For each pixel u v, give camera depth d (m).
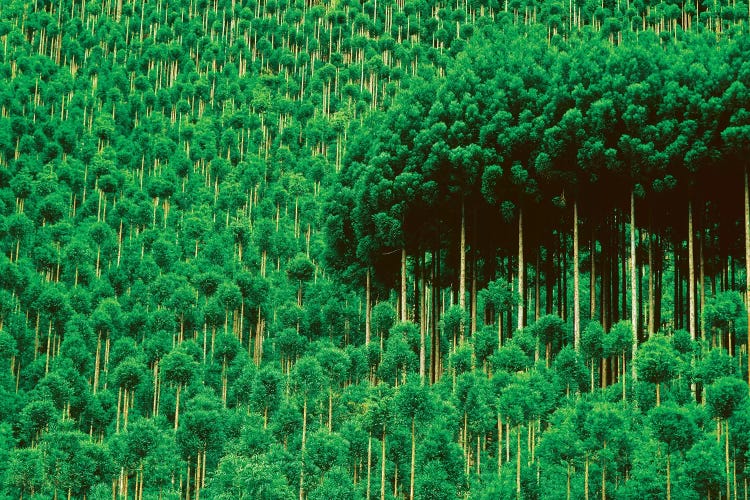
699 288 69.25
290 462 47.06
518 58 69.81
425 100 72.69
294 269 71.50
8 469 46.28
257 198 98.19
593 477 43.03
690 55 62.19
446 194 67.38
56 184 86.69
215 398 54.81
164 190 92.44
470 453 50.53
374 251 70.94
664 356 47.62
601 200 67.69
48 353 62.66
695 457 40.25
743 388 42.84
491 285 64.19
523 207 67.88
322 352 55.81
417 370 63.91
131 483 51.78
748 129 55.12
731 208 66.50
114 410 58.19
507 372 52.78
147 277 72.69
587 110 61.09
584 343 56.97
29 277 67.25
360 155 77.44
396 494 47.00
